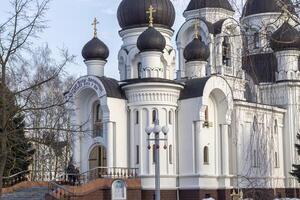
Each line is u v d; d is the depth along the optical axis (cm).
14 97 2625
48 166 6869
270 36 1792
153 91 5497
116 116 5534
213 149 5703
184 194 5488
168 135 5512
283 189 6881
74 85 5781
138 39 5791
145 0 6247
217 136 5784
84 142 5819
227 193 5634
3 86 2473
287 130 7031
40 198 4631
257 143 2541
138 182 5300
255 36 1878
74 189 4594
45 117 5966
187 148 5553
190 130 5553
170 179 5469
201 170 5441
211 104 5797
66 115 6347
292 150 6994
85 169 5750
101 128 5706
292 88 7031
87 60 6191
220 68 6075
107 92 5484
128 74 6241
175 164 5566
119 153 5509
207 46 6309
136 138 5538
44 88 6362
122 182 4897
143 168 5422
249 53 1900
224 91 5700
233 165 6094
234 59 2105
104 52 6184
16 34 2519
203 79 5659
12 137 2880
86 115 5847
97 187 4784
